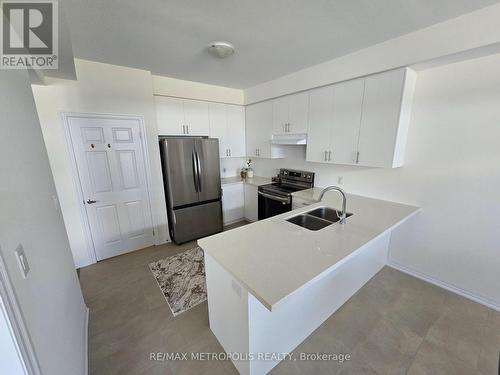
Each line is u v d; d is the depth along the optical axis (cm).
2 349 69
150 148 310
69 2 141
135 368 154
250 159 463
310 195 297
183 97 336
